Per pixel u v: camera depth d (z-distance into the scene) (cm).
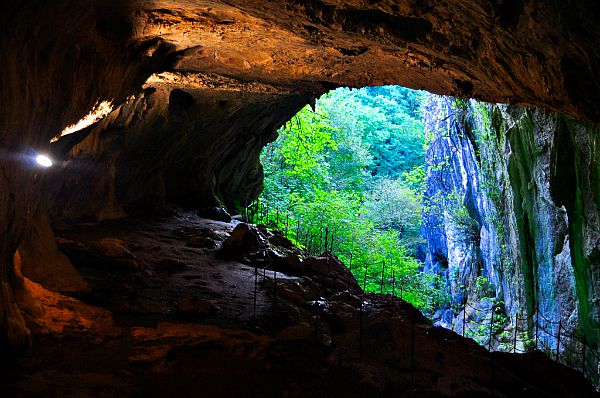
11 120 460
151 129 1181
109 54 638
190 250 1057
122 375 515
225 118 1398
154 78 977
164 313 721
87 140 997
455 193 2242
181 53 809
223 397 490
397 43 634
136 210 1291
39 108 517
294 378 539
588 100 566
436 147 2503
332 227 2112
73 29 528
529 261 1515
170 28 659
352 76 902
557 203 1195
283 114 1661
